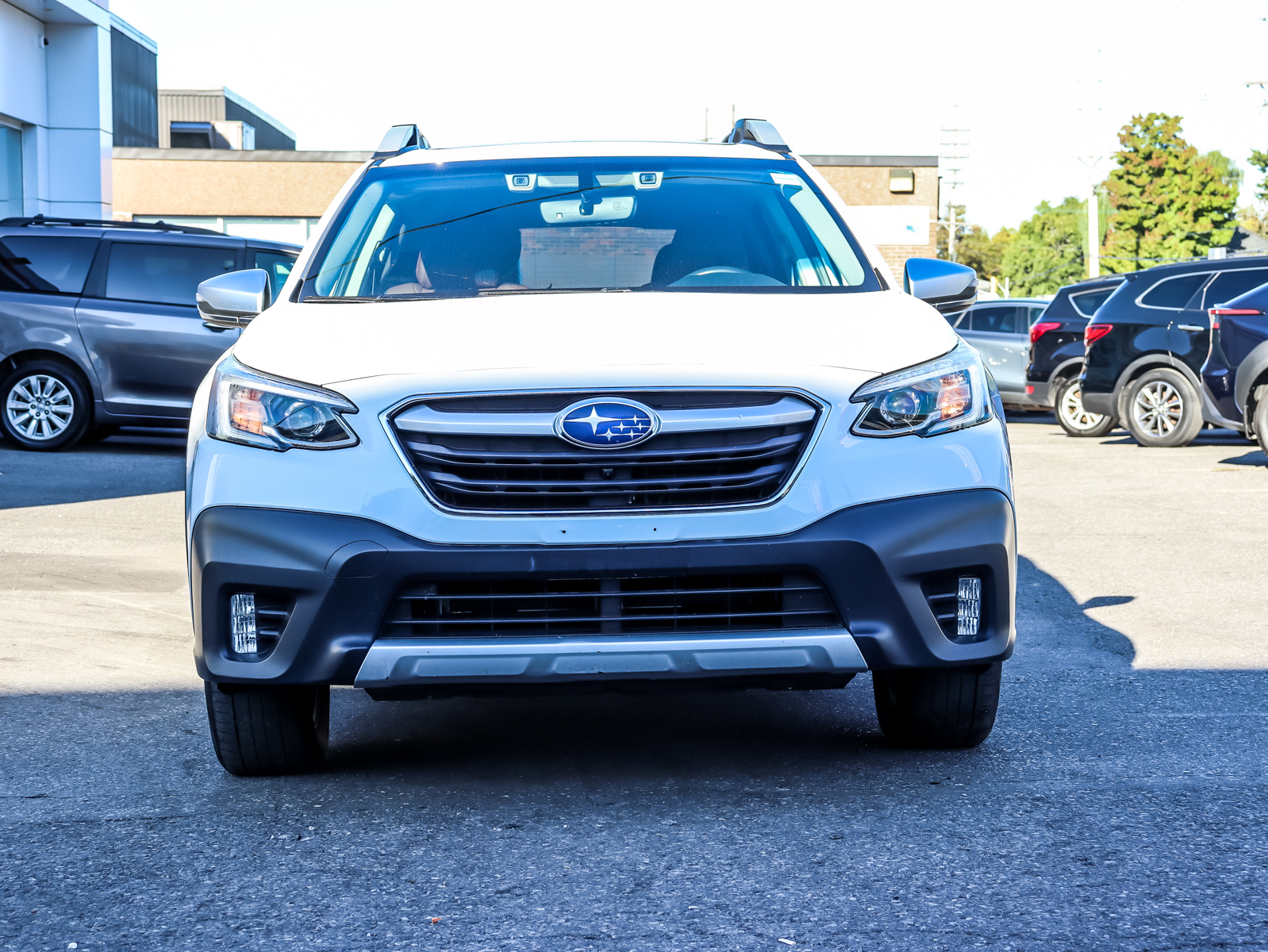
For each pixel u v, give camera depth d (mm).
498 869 3072
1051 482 10930
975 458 3535
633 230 4551
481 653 3361
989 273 150875
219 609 3461
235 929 2754
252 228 34031
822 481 3412
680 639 3373
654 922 2756
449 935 2709
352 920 2793
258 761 3783
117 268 12914
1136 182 84625
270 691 3633
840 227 4672
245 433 3506
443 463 3398
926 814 3426
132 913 2844
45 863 3148
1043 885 2918
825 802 3539
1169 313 14016
